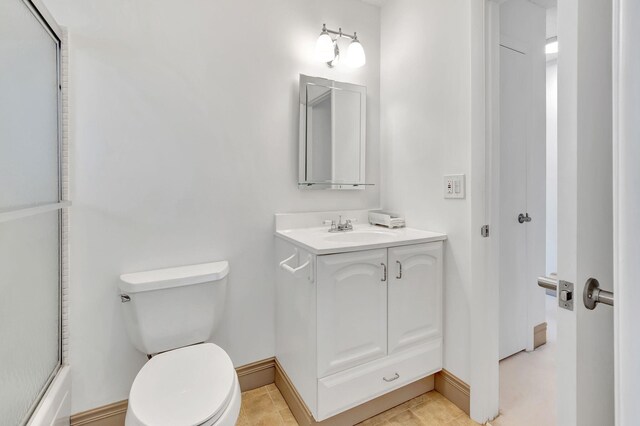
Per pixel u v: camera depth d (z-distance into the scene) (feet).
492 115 4.96
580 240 2.12
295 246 5.08
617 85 1.45
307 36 6.26
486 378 4.94
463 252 5.10
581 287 2.12
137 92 4.88
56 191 4.34
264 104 5.87
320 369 4.35
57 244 4.39
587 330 2.18
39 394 3.91
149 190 4.99
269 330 6.00
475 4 4.79
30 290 3.79
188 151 5.25
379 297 4.80
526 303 6.90
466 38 4.99
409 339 5.10
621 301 1.44
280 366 5.79
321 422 4.64
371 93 6.97
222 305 5.06
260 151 5.85
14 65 3.39
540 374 6.13
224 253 5.58
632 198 1.39
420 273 5.18
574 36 2.10
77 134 4.53
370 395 4.75
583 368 2.16
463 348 5.15
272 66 5.93
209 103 5.40
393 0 6.61
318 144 6.35
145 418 3.10
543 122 7.02
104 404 4.73
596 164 2.20
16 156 3.43
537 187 6.96
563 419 2.18
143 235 4.96
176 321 4.61
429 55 5.72
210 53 5.39
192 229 5.31
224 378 3.71
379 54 7.06
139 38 4.89
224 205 5.56
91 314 4.64
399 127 6.50
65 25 4.45
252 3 5.74
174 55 5.12
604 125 2.26
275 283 5.99
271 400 5.53
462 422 4.95
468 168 4.98
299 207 6.26
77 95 4.52
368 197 7.00
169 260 5.14
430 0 5.66
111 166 4.73
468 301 5.02
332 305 4.41
